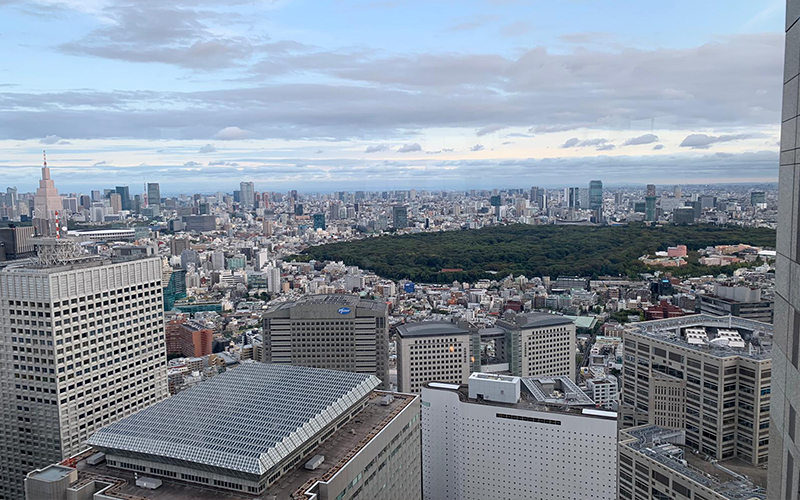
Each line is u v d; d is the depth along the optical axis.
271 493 163.50
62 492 172.38
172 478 175.38
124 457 180.62
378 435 197.75
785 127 49.44
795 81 47.19
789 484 47.12
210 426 184.88
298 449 177.75
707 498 188.62
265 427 183.12
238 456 165.12
